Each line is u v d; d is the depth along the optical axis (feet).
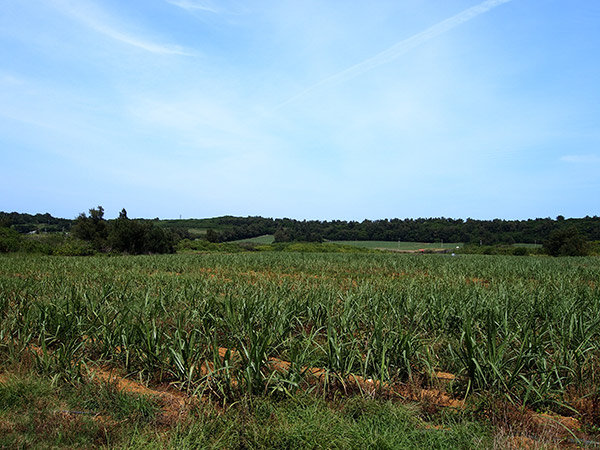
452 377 17.52
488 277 58.80
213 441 11.96
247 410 13.64
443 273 61.93
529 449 11.62
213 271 70.23
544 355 17.07
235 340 18.85
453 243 346.54
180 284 42.68
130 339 18.67
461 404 14.92
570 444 12.46
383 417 13.10
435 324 23.90
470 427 12.90
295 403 14.08
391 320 22.70
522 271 63.00
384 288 36.65
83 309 23.86
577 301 25.94
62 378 16.35
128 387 16.14
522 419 13.44
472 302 25.73
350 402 14.37
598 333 20.52
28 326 21.12
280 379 15.20
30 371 16.67
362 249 232.94
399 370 16.85
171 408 14.25
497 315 21.97
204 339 19.20
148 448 11.33
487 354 17.16
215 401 15.15
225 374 15.38
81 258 104.99
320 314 25.09
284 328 21.63
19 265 77.36
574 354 16.60
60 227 384.06
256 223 442.09
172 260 93.20
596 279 52.54
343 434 12.03
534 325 20.11
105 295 28.22
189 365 16.63
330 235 394.32
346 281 50.52
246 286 38.32
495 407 13.88
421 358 17.97
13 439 11.61
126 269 70.69
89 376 16.51
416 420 13.24
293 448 11.56
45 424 12.64
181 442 11.50
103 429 12.56
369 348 17.84
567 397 15.14
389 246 335.67
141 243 189.37
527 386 14.85
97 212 194.49
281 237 339.16
